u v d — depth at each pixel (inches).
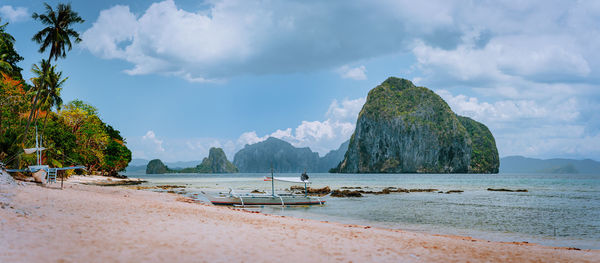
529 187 3070.9
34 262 230.4
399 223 927.7
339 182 4237.2
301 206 1368.1
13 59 2288.4
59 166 1905.8
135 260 254.4
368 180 5024.6
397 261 331.9
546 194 2130.9
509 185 3452.3
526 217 1064.2
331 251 352.5
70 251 265.7
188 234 369.1
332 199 1717.5
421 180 5017.2
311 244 381.1
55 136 1978.3
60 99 1878.7
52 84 1806.1
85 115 2412.6
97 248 281.1
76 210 493.0
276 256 305.6
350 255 341.1
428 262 340.2
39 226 351.6
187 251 291.9
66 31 1483.8
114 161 3523.6
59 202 555.5
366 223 921.5
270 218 716.0
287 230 483.8
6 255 238.4
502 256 401.1
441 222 952.3
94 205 569.0
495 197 1873.8
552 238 735.1
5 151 1304.1
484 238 722.2
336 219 997.2
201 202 1296.8
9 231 312.3
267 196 1354.6
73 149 2176.4
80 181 2333.9
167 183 3430.1
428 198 1792.6
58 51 1480.1
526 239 720.3
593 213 1168.8
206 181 4197.8
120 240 316.2
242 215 713.0
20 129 1648.6
